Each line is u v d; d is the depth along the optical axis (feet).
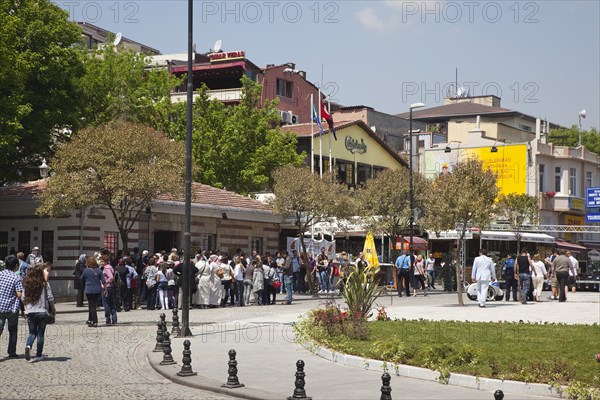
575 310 93.09
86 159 102.73
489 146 224.74
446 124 297.74
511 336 59.57
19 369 48.44
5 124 107.65
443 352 47.83
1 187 127.75
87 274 75.41
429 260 163.63
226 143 177.37
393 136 272.72
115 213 111.55
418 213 147.02
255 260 108.88
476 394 40.16
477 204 103.30
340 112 267.59
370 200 163.22
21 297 53.72
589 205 178.91
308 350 56.59
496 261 155.94
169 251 133.18
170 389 42.29
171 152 112.06
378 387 41.93
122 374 47.32
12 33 109.19
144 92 185.37
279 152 180.65
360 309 64.80
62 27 125.08
